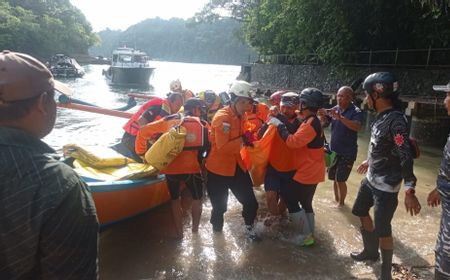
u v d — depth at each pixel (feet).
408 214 19.06
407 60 57.06
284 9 66.44
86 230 4.51
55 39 221.05
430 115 40.16
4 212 4.17
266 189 16.35
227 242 15.48
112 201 14.88
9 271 4.34
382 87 11.44
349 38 56.85
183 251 14.67
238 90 14.56
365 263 14.24
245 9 107.24
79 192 4.53
